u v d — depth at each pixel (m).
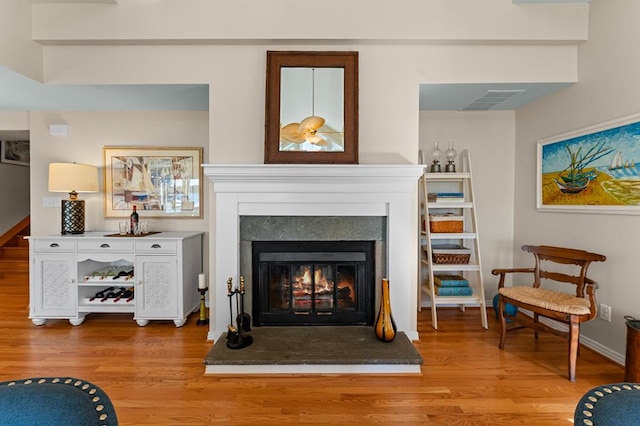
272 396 1.99
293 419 1.79
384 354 2.28
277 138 2.64
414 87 2.71
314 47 2.68
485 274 3.61
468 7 2.58
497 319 3.24
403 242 2.70
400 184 2.67
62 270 3.04
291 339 2.52
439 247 3.50
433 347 2.63
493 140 3.58
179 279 3.03
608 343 2.48
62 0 2.50
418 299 3.47
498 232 3.60
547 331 2.35
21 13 2.45
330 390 2.05
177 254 3.03
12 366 2.31
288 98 2.66
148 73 2.67
